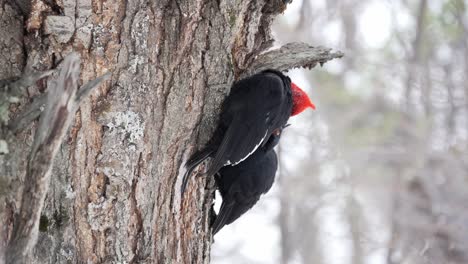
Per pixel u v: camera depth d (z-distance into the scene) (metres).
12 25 8.39
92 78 8.49
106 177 8.57
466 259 20.97
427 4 28.73
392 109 28.19
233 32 9.47
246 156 10.02
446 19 28.23
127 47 8.64
